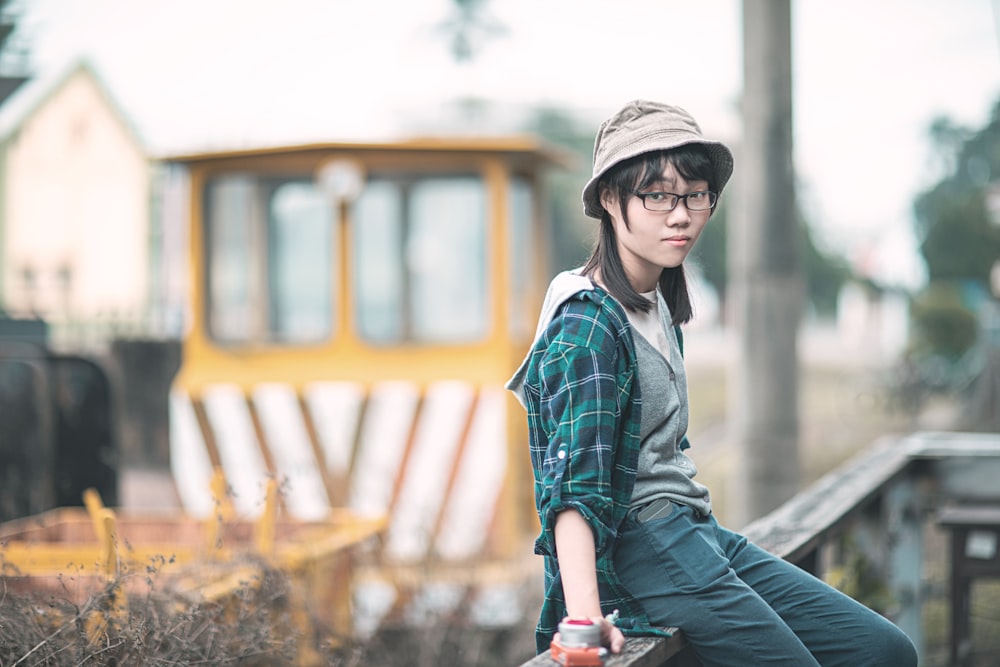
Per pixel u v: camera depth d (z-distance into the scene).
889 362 28.06
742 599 2.49
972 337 30.14
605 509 2.31
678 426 2.54
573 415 2.32
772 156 6.57
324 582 4.83
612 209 2.47
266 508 4.43
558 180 34.34
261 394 7.63
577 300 2.41
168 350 7.91
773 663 2.48
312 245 7.67
